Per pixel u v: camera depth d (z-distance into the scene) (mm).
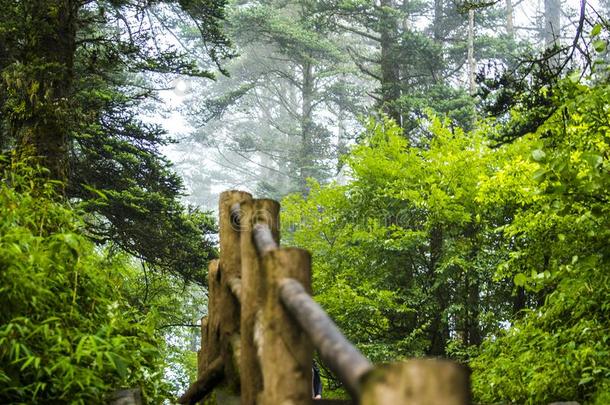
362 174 15719
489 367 8188
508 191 11094
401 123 28156
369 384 1610
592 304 7340
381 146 15922
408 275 16000
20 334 3965
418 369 1521
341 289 14672
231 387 4289
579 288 7352
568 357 6660
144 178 14797
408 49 30188
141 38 12203
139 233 13945
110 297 4902
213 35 13711
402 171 15352
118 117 14891
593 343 6840
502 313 15000
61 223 4965
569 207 6629
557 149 6887
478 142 14867
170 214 14047
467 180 14602
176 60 13766
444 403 1502
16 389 3785
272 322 2721
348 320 14766
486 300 15133
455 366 1519
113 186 14078
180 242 14023
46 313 4191
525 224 9273
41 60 9273
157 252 14203
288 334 2711
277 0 45219
